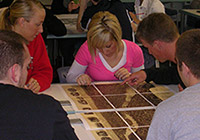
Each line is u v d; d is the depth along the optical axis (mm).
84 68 2242
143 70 2078
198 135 854
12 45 1061
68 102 1737
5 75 1042
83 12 3111
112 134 1368
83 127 1438
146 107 1682
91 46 2061
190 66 1031
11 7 1813
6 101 960
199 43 1030
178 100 974
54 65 4016
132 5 3461
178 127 901
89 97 1832
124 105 1708
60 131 979
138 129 1417
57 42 4352
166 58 1738
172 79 2025
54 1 4156
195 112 907
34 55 2078
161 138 953
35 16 1808
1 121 920
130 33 2779
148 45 1726
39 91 1925
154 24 1647
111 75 2209
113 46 2035
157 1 3344
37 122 937
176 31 1646
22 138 904
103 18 1992
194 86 1008
